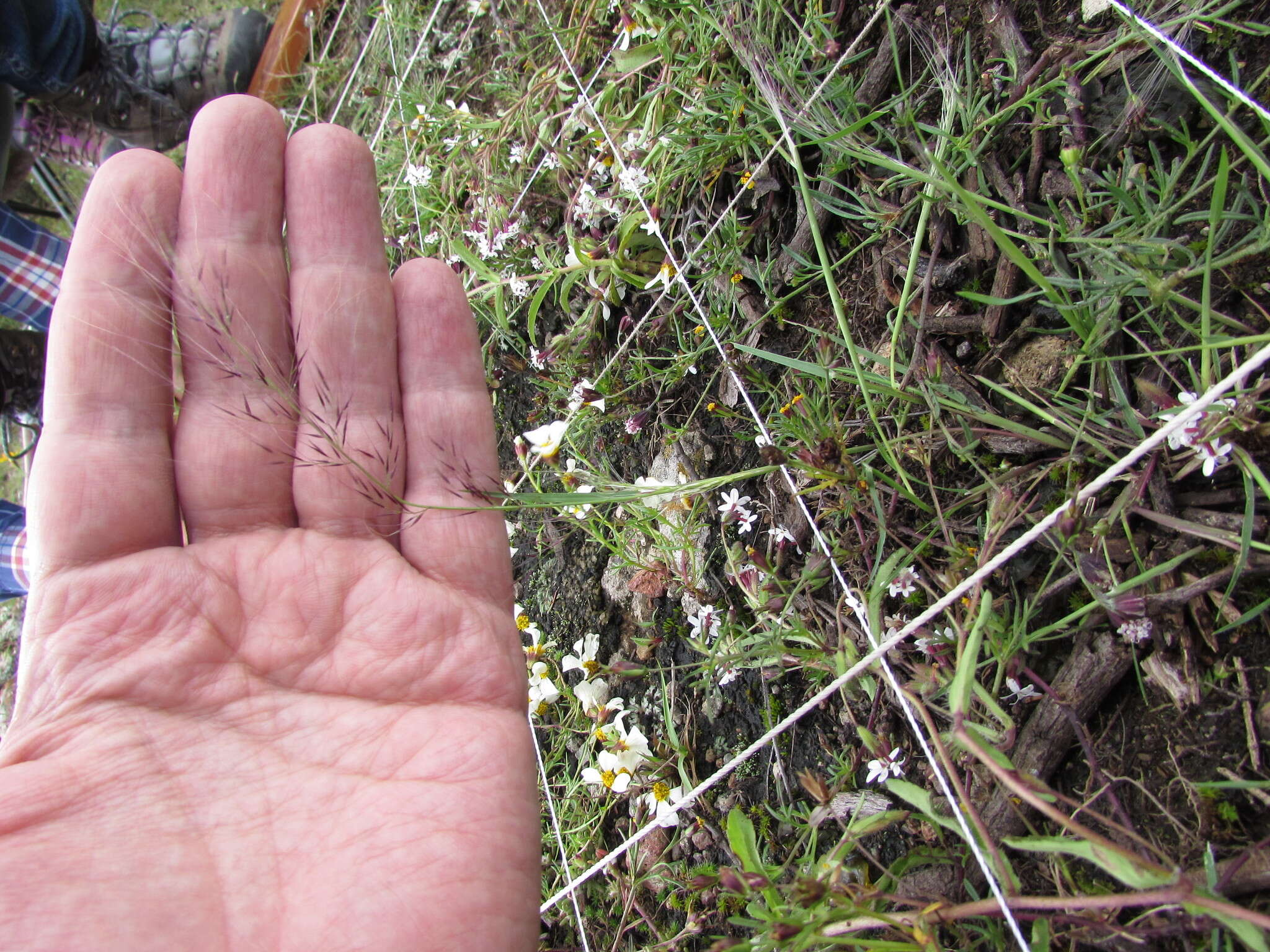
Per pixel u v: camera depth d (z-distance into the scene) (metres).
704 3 0.21
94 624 0.15
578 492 0.17
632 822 0.20
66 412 0.16
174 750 0.15
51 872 0.13
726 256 0.20
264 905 0.14
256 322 0.17
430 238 0.29
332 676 0.16
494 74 0.29
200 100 0.41
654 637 0.21
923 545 0.16
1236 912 0.10
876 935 0.14
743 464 0.20
